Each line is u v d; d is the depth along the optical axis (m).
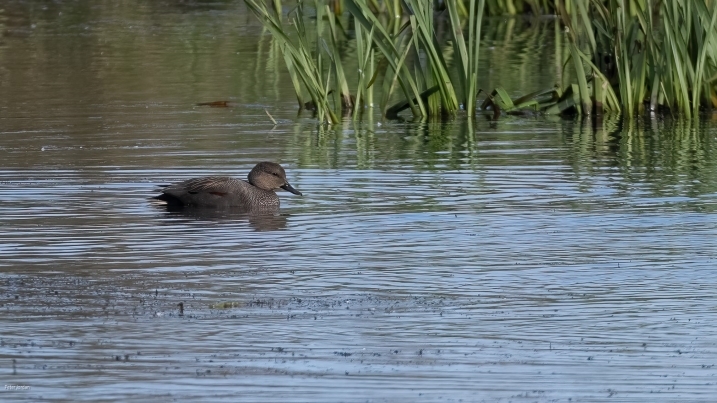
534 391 8.52
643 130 19.98
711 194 14.98
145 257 12.09
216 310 10.33
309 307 10.44
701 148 18.19
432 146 18.47
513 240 12.84
